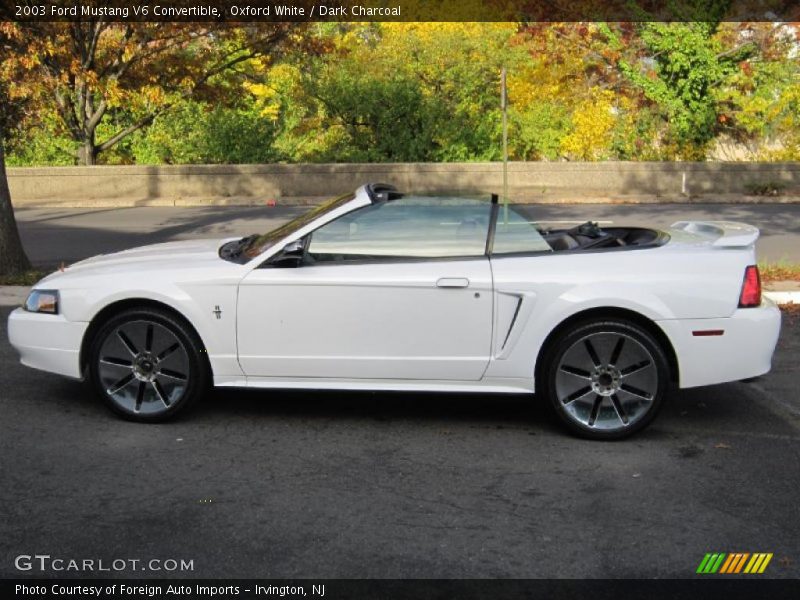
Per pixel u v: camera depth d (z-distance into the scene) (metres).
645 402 5.33
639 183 24.83
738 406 6.15
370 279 5.35
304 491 4.59
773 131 27.06
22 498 4.46
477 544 4.00
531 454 5.17
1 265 10.50
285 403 6.11
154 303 5.54
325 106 26.30
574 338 5.30
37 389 6.34
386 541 4.02
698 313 5.29
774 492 4.62
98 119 24.47
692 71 25.58
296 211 21.22
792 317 8.88
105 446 5.22
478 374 5.42
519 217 5.56
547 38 25.59
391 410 5.99
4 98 19.83
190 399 5.56
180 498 4.48
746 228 5.81
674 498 4.54
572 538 4.07
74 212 21.08
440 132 26.19
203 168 24.00
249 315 5.43
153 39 21.47
